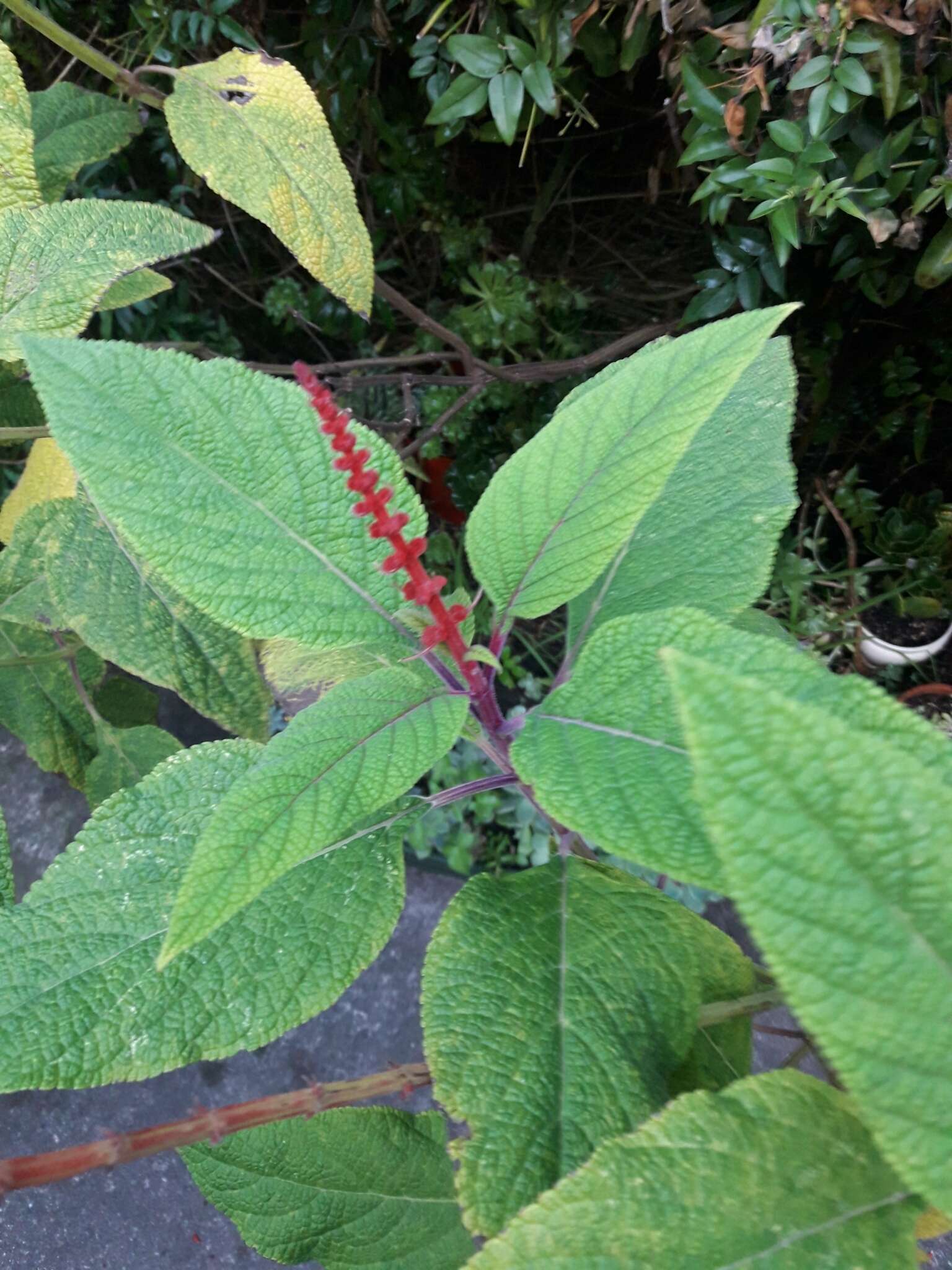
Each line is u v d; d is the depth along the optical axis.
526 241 1.20
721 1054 0.33
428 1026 0.30
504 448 1.21
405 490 0.33
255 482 0.32
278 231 0.56
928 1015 0.18
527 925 0.33
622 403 0.31
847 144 0.63
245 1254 0.86
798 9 0.55
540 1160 0.28
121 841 0.35
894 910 0.18
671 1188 0.23
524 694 1.15
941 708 0.99
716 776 0.17
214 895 0.24
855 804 0.17
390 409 1.24
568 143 1.11
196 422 0.31
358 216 0.56
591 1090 0.29
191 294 1.30
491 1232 0.27
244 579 0.31
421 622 0.32
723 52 0.63
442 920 0.33
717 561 0.36
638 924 0.33
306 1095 0.28
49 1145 0.92
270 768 0.27
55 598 0.52
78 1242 0.88
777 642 0.24
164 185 1.22
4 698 0.64
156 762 0.61
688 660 0.18
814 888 0.18
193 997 0.32
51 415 0.30
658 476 0.30
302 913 0.33
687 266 1.15
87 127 0.69
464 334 1.14
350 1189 0.38
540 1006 0.31
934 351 1.00
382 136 1.04
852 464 1.15
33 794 1.15
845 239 0.76
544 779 0.26
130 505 0.30
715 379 0.29
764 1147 0.24
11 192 0.50
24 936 0.33
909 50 0.57
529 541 0.32
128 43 1.08
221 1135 0.27
